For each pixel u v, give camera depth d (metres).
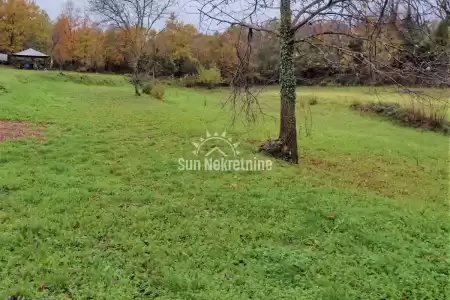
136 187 7.63
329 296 4.16
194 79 40.41
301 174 9.30
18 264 4.49
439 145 15.69
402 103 22.28
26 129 12.70
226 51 20.06
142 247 5.10
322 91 31.53
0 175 7.70
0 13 48.78
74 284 4.17
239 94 10.25
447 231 6.35
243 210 6.73
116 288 4.14
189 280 4.35
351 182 9.25
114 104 21.03
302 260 4.96
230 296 4.10
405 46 7.18
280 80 10.52
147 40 41.72
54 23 60.47
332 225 6.26
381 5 6.57
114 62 56.25
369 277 4.66
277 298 4.12
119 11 31.92
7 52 50.12
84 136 12.17
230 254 5.07
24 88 22.59
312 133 16.12
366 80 10.05
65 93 24.66
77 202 6.58
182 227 5.86
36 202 6.50
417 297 4.29
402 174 10.70
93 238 5.32
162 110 19.72
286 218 6.45
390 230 6.20
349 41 8.97
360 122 20.56
